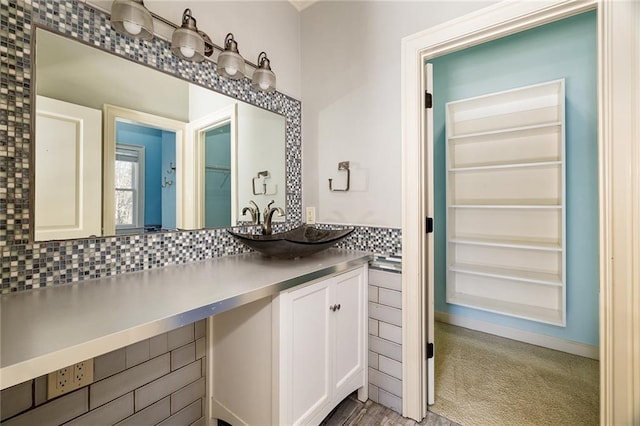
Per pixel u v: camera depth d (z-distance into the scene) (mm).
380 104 1685
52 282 1000
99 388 1087
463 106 2637
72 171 1048
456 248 2793
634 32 1025
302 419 1250
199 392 1411
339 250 1810
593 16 2113
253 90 1706
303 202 2039
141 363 1202
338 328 1460
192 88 1410
